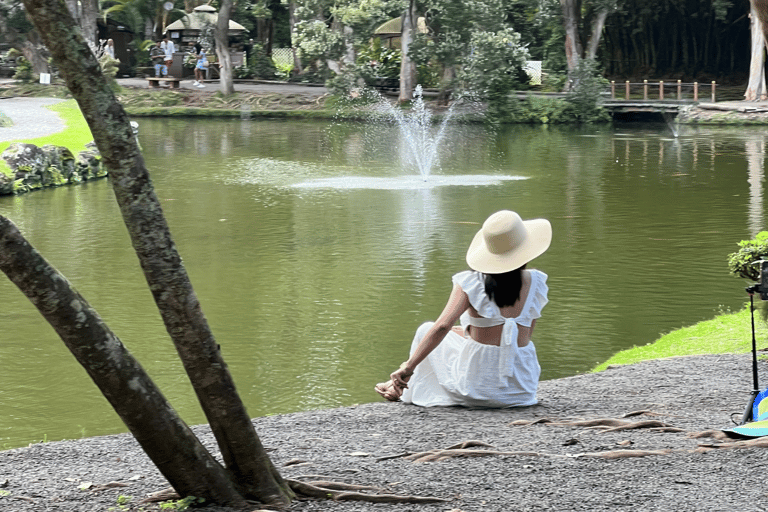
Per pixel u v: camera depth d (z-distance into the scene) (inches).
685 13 2118.6
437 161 1039.6
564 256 517.7
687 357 271.7
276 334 367.6
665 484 134.7
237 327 378.9
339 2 1669.5
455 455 155.2
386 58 1936.5
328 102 1728.6
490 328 197.5
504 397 200.8
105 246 561.9
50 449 177.0
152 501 128.8
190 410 281.7
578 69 1684.3
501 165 998.4
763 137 1325.0
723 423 186.7
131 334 367.6
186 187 826.2
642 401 213.6
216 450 179.2
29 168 839.1
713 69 2165.4
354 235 592.4
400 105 1711.4
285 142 1254.3
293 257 523.5
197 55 1998.0
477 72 1640.0
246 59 2258.9
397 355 338.3
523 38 2052.2
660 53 2201.0
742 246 298.8
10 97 1710.1
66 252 544.4
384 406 206.7
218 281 464.8
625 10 2129.7
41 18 107.2
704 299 413.7
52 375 318.0
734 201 725.3
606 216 658.8
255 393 296.4
